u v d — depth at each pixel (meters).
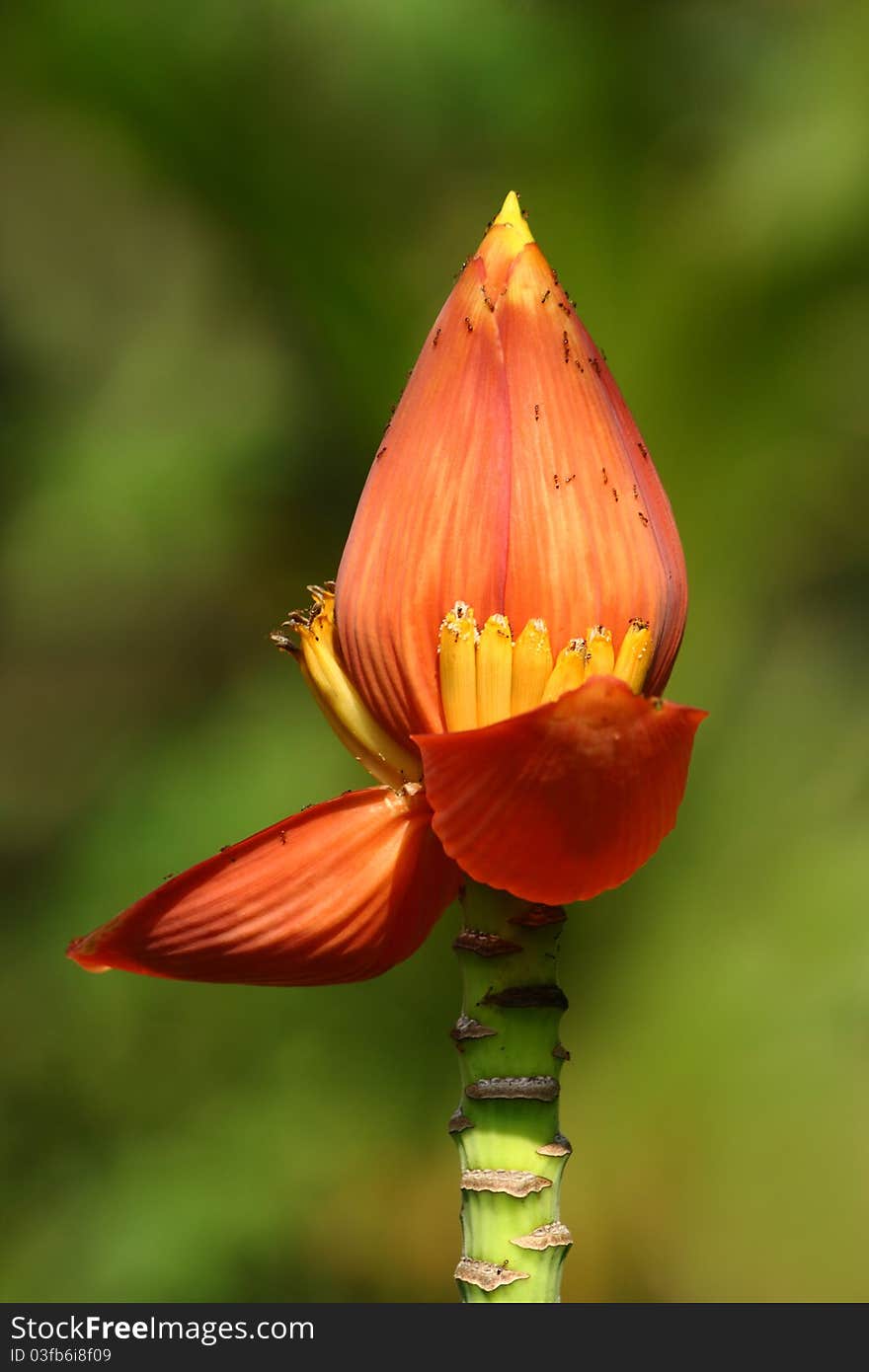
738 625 2.72
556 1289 1.01
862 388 2.68
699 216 2.65
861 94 2.66
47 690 3.41
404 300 2.74
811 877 2.65
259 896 1.03
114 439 3.24
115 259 3.61
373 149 2.68
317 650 1.04
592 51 2.65
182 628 3.35
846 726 2.76
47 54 2.67
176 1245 2.83
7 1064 3.01
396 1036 2.82
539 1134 1.02
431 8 2.57
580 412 1.02
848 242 2.58
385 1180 2.83
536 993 1.02
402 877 1.03
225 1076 2.94
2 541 3.29
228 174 2.70
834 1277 2.56
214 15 2.60
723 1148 2.62
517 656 1.01
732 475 2.64
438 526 1.02
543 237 2.63
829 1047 2.64
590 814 1.00
